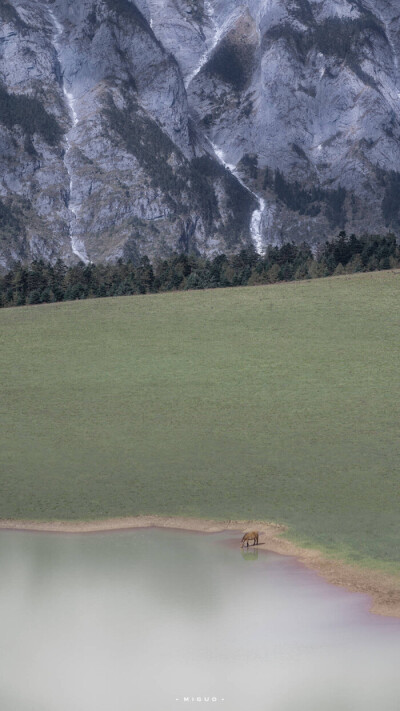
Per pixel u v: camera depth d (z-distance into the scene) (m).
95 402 89.94
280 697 29.75
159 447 74.06
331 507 55.34
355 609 36.16
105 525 53.12
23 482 64.56
